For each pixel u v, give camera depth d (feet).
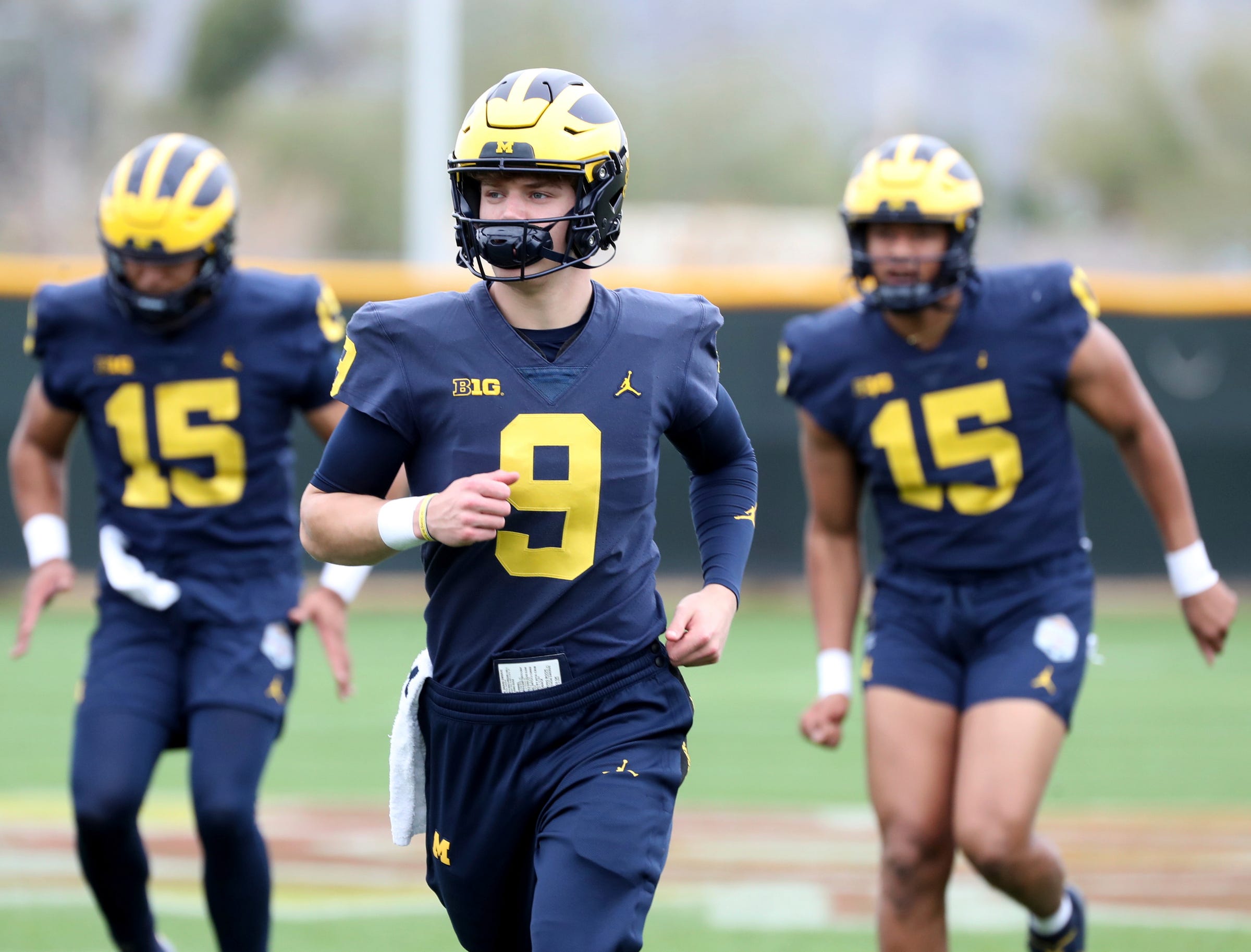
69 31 407.85
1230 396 143.13
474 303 36.32
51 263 139.33
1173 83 411.13
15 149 398.62
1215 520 143.64
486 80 403.13
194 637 50.16
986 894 64.39
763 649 124.36
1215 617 51.55
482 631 36.37
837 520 52.90
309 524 36.27
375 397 35.83
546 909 34.19
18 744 91.04
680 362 37.19
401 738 37.91
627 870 34.68
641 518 36.86
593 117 35.88
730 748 91.40
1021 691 47.19
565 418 35.78
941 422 50.24
